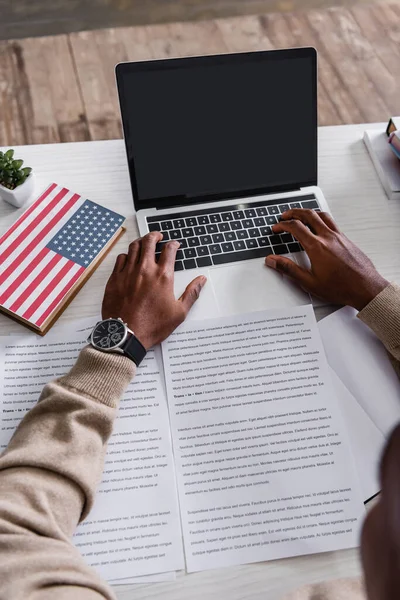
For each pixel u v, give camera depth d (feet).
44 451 2.56
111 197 3.84
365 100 7.43
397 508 1.01
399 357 3.08
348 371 3.15
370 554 1.11
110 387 2.85
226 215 3.68
